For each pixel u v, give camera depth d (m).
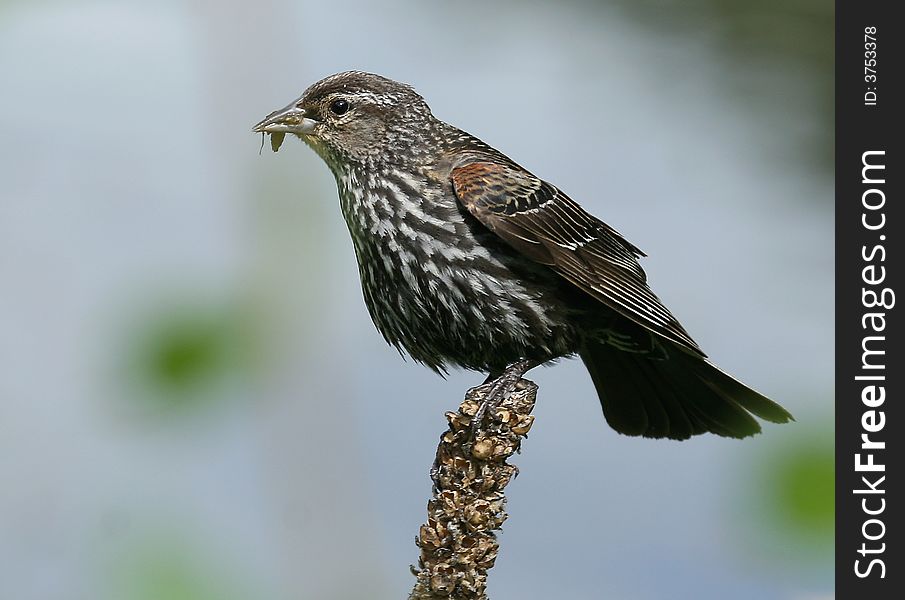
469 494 7.09
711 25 13.58
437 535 7.07
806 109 14.07
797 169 14.71
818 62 13.64
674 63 14.05
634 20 13.74
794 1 13.23
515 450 7.29
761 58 13.77
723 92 14.19
